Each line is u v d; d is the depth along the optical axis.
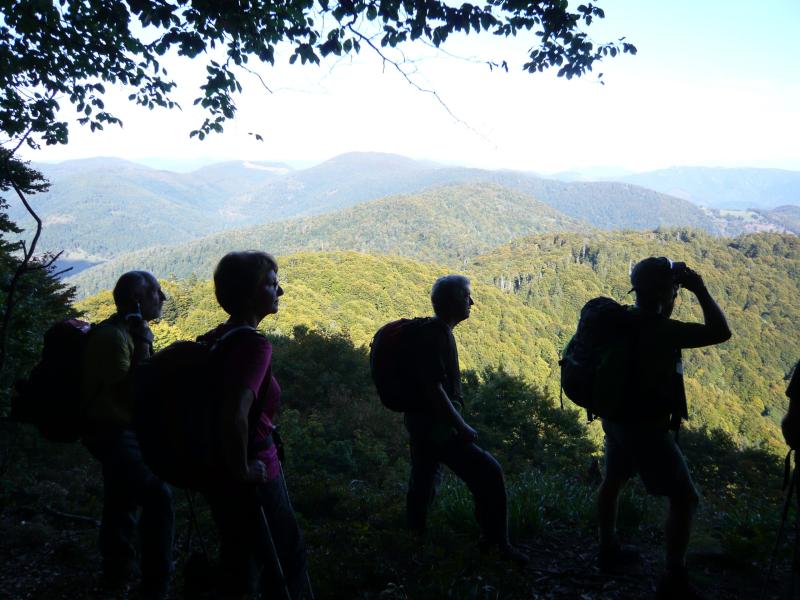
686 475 2.38
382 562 2.54
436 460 2.79
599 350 2.39
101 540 2.57
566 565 2.79
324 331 21.92
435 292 2.62
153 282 2.46
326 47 4.79
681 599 2.36
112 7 4.71
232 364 1.67
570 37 5.12
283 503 1.91
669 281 2.34
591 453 22.50
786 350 140.50
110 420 2.33
